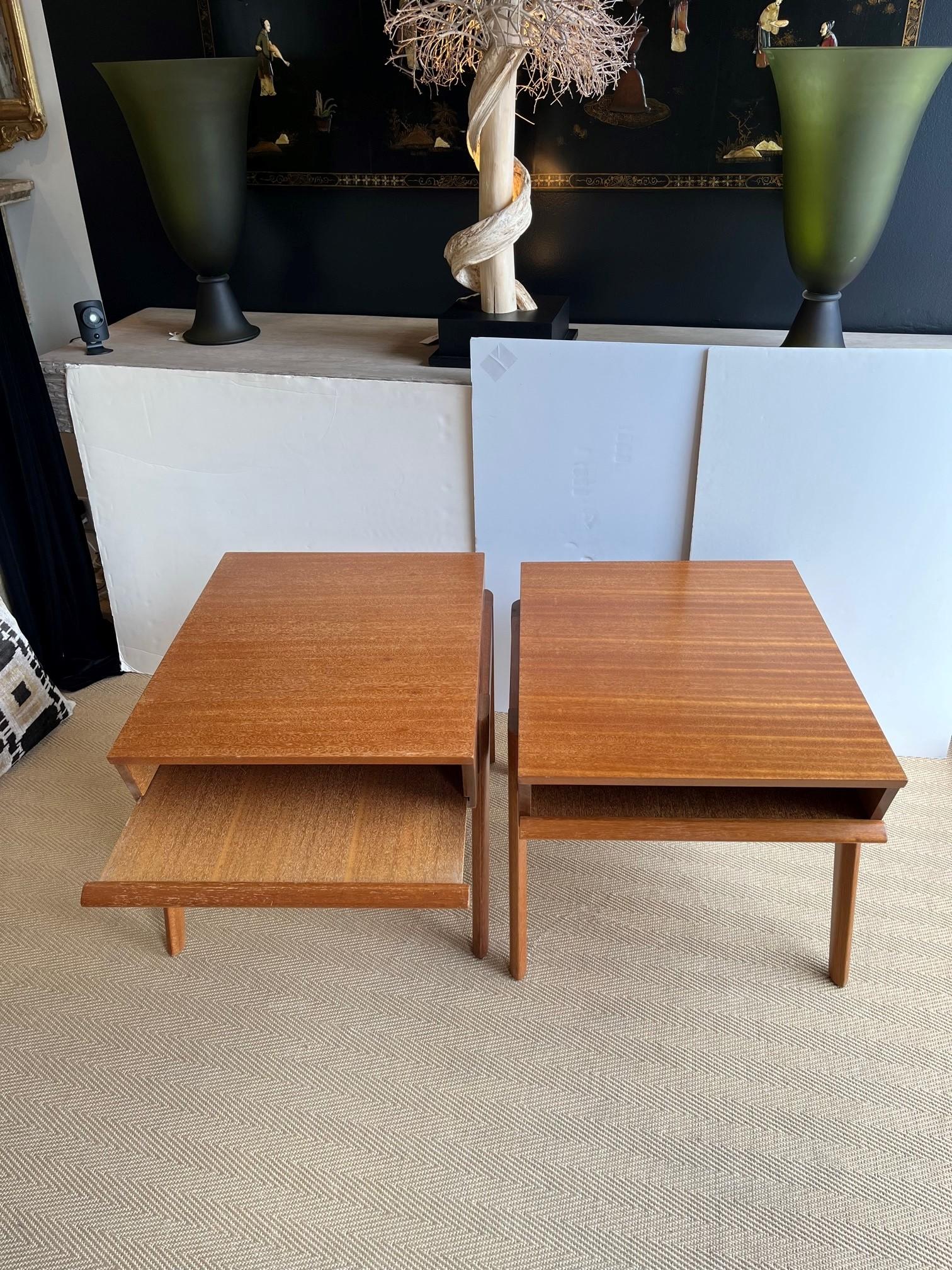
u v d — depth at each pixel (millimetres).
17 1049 1484
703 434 1796
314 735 1350
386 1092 1414
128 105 1802
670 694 1438
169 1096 1415
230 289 2094
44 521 2162
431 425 1896
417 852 1331
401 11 1649
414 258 2170
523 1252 1225
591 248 2080
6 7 2025
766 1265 1204
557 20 1602
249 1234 1249
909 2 1738
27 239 2318
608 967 1598
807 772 1287
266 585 1740
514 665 1673
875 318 2027
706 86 1867
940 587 1866
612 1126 1362
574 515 1940
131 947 1653
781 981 1567
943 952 1604
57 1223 1266
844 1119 1363
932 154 1841
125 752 1331
